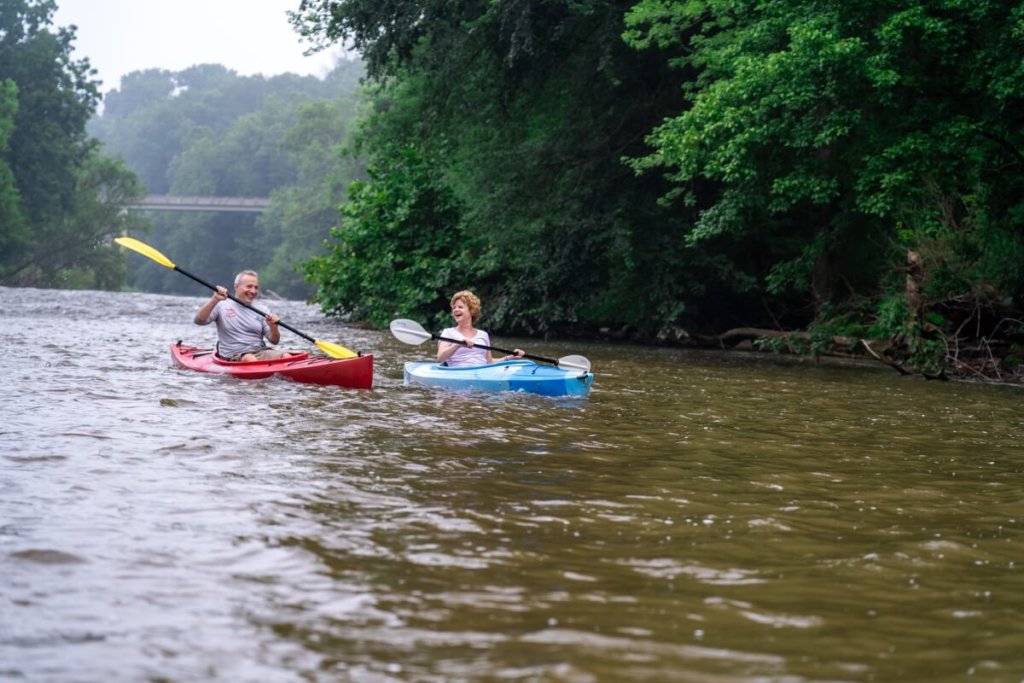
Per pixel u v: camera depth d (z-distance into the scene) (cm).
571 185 2225
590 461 570
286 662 257
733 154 1551
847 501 487
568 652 268
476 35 2164
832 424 810
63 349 1175
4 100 5975
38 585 309
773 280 1922
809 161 1622
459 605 304
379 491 459
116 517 390
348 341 1684
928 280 1447
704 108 1570
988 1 1299
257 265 10812
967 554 388
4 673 245
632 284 2233
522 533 394
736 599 320
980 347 1417
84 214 6812
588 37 2138
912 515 460
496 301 2238
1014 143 1426
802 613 308
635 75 2172
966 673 262
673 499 473
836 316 1812
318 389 852
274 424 646
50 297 2825
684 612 304
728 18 1777
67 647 263
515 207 2198
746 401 973
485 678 249
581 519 423
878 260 1938
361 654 263
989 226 1417
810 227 2150
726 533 408
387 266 2181
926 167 1437
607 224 2133
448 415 733
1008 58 1304
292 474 487
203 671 250
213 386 835
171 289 11612
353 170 7831
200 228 11369
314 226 9162
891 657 272
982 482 557
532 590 321
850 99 1520
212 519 392
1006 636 291
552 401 866
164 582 316
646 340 2252
